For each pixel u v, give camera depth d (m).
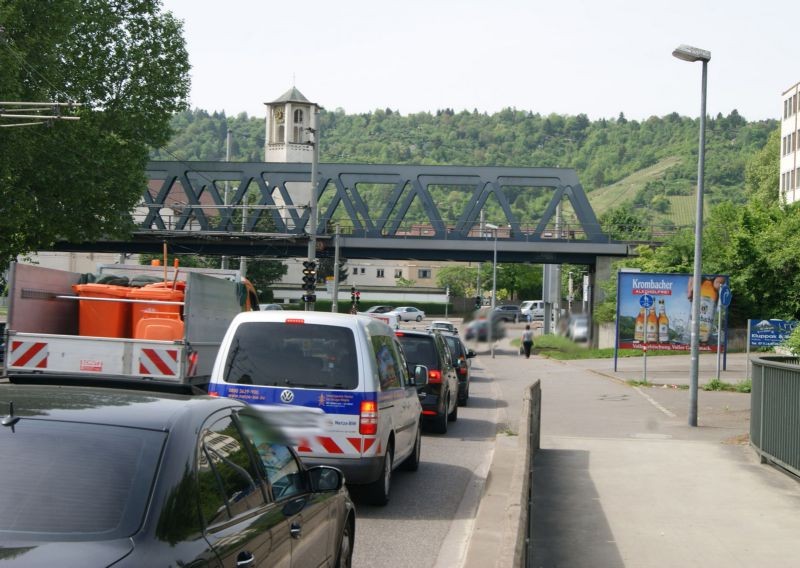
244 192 58.19
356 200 57.91
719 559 8.55
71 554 3.33
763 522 10.14
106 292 16.64
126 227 39.06
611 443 16.58
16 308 15.49
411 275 155.25
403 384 12.02
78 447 3.88
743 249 48.97
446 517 10.27
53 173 35.44
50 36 33.84
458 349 25.39
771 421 13.51
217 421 4.69
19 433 3.92
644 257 59.88
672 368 40.00
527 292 125.56
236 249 60.00
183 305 16.58
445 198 191.50
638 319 42.31
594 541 9.22
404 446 12.09
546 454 15.14
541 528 9.77
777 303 48.66
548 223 58.34
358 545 8.84
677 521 10.16
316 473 5.82
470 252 59.16
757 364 14.78
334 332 10.33
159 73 40.41
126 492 3.71
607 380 34.25
